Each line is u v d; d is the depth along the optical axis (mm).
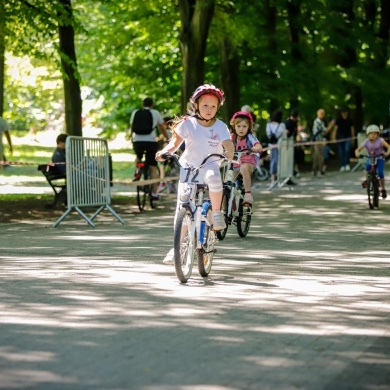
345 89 54344
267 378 8914
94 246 19047
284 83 49938
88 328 11016
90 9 52750
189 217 14500
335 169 51500
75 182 23500
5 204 29156
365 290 13898
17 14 31156
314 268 16047
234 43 42781
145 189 28719
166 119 39594
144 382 8742
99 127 74062
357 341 10508
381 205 29297
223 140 14523
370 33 54781
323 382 8797
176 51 55625
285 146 38156
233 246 19016
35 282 14328
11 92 66562
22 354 9750
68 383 8672
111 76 56625
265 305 12570
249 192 20500
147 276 14961
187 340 10461
